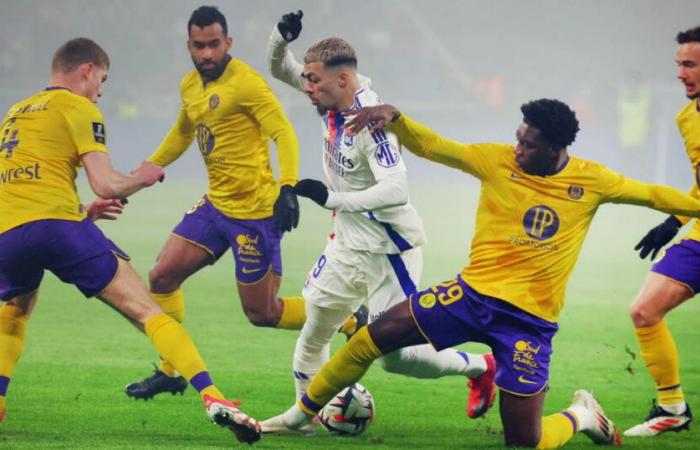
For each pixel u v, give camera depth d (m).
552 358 16.19
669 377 11.84
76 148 10.61
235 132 13.12
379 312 11.59
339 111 11.08
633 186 10.21
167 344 10.19
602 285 23.81
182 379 12.77
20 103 10.97
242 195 13.32
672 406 11.81
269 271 13.50
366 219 11.42
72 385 13.52
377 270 11.51
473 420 12.23
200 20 12.87
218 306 20.28
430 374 11.51
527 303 10.09
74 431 11.02
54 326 17.91
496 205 10.14
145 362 15.14
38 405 12.34
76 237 10.51
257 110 12.88
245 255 13.40
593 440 11.11
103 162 10.43
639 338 11.91
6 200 10.51
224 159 13.25
